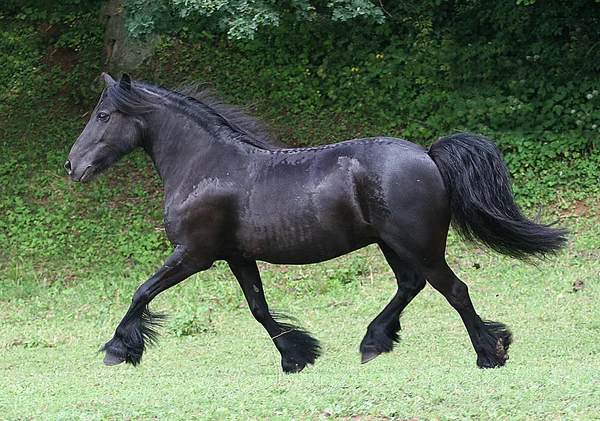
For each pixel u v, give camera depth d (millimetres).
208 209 8258
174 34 19250
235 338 11508
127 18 14609
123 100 8594
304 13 13875
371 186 7969
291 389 7070
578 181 15805
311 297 13453
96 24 20172
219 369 9578
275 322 8820
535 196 15664
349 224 8070
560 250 8250
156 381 8312
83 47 19672
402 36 18656
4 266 14805
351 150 8133
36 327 12359
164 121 8594
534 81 17031
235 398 6859
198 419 6355
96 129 8664
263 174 8227
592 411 6070
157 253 14969
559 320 11320
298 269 14305
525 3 15258
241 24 13102
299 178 8125
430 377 7398
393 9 19000
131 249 15062
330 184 8047
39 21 20609
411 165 7957
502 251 8219
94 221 15742
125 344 8367
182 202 8359
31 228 15656
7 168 16875
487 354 8172
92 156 8648
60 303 13438
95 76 18484
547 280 13195
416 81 17641
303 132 17141
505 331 8289
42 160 17078
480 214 7980
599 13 17500
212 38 19219
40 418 6551
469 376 7348
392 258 8609
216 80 18344
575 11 17500
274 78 18297
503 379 7117
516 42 17672
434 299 12758
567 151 16172
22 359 10688
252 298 8734
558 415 6020
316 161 8164
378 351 8617
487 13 18109
